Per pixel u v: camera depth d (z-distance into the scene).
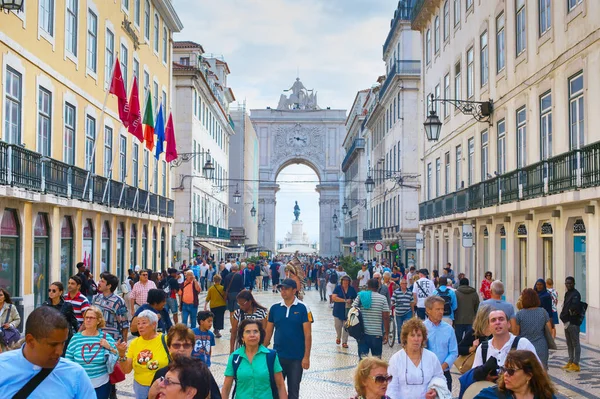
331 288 26.31
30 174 15.19
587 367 11.40
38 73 16.45
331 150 89.06
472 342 6.60
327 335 16.84
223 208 56.44
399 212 38.06
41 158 15.69
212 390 4.93
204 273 31.61
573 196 14.06
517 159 18.86
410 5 37.81
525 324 7.39
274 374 5.75
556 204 15.20
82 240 19.80
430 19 30.84
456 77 25.94
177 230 37.91
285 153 88.88
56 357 3.45
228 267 28.39
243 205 66.06
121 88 19.78
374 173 52.38
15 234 15.21
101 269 21.78
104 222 22.05
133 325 6.45
